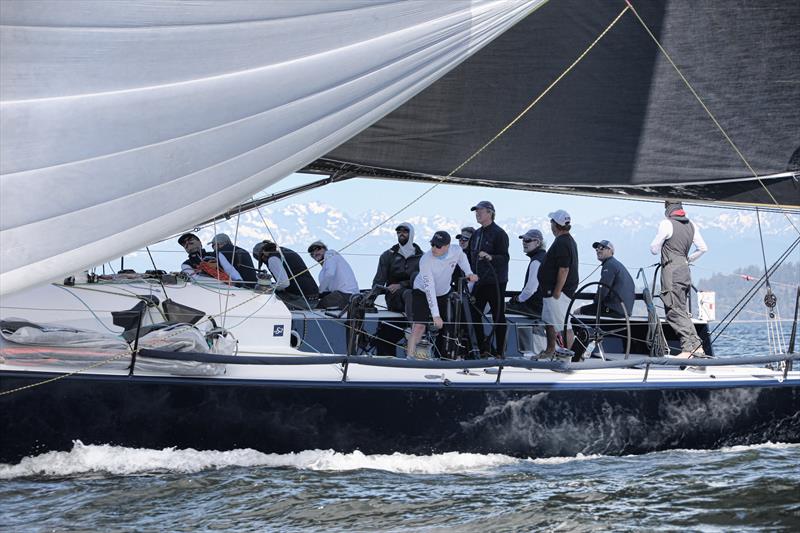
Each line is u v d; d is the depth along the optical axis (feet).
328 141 58.85
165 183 51.67
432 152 98.27
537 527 66.90
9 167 46.98
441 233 89.45
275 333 91.86
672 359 91.86
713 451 91.40
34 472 75.00
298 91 55.88
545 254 97.30
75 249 49.49
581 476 80.84
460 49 62.95
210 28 51.65
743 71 100.01
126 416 76.89
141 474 75.72
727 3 98.84
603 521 68.33
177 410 77.97
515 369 93.25
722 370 99.86
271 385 79.82
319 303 102.63
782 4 99.09
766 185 102.06
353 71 58.08
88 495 70.18
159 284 92.27
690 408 91.20
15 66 46.57
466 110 97.91
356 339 90.48
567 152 99.66
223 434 79.25
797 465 85.25
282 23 54.29
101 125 48.93
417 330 90.99
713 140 100.83
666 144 100.53
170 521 65.46
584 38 97.76
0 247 47.55
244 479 75.36
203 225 96.73
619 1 97.19
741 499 74.02
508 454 85.76
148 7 49.42
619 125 99.66
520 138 98.68
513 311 104.78
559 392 87.20
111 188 49.70
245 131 54.24
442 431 83.97
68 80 47.85
